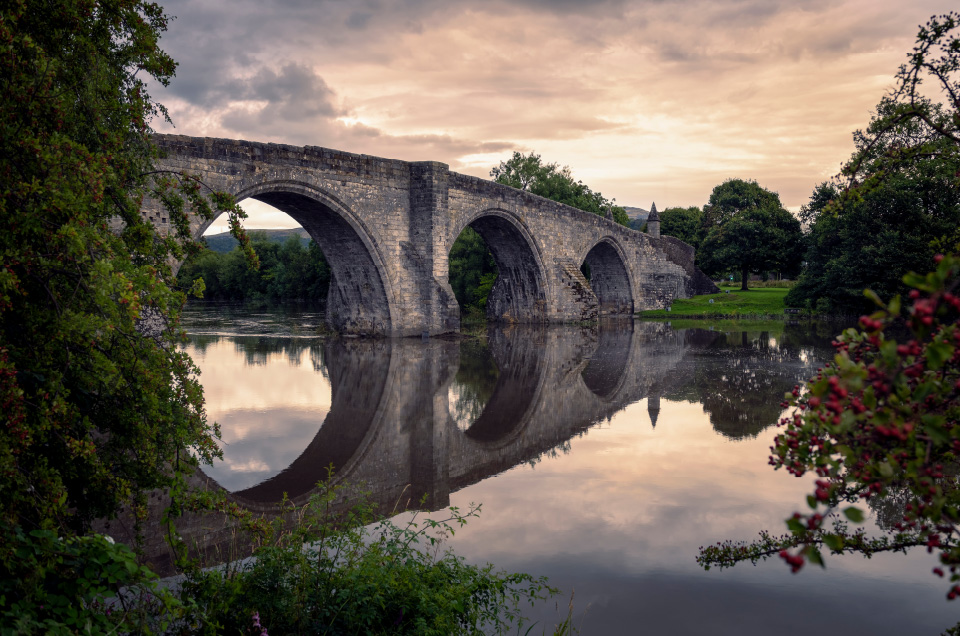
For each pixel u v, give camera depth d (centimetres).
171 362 716
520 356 2931
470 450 1401
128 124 759
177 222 862
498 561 815
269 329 4172
